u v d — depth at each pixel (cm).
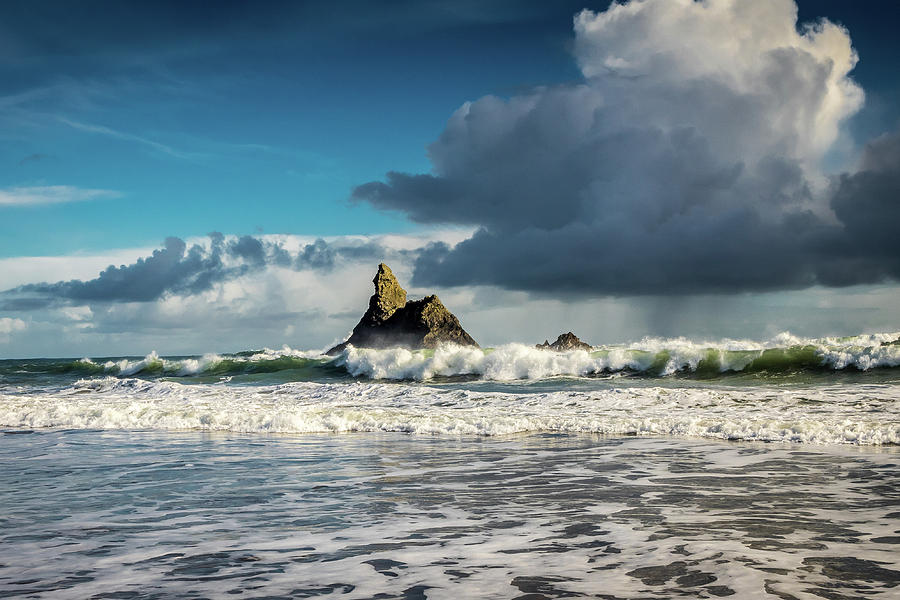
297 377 3753
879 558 553
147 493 898
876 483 888
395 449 1302
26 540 661
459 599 473
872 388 2027
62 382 3847
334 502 832
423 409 1948
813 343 3050
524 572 534
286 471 1065
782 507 755
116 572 551
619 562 556
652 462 1091
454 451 1264
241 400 2302
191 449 1327
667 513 736
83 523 732
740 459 1101
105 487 942
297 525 714
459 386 2786
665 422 1508
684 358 2916
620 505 784
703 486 888
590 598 469
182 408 2008
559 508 777
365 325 5769
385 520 733
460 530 682
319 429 1633
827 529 655
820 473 966
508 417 1697
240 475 1031
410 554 595
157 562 579
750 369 2694
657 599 463
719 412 1678
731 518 706
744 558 558
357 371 3734
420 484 945
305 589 501
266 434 1576
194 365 4347
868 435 1266
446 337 5147
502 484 934
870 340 2909
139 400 2330
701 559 559
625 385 2588
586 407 1862
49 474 1053
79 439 1498
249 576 535
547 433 1501
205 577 533
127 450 1321
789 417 1534
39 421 1808
